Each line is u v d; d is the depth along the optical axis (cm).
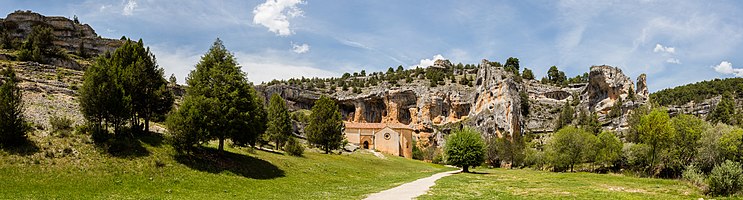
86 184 3161
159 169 3791
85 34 13562
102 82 4147
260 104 6988
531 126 19162
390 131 14388
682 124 7562
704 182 4025
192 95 4641
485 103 18512
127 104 4238
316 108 8962
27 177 3072
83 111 4088
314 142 8744
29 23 12350
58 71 8325
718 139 7000
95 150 3816
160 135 4891
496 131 17062
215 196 3195
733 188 3422
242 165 4691
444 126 18900
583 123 16362
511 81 18038
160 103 5050
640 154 8225
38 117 4628
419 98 19762
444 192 3481
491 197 3084
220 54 5022
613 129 15938
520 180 5219
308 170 5434
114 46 12444
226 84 4684
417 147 17388
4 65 7594
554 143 9894
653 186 4262
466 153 7719
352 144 13300
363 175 5903
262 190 3712
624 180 5291
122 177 3447
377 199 2945
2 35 10550
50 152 3519
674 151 7481
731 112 14862
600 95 18712
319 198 3053
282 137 8412
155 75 5034
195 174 3925
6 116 3491
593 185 4366
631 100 16238
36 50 9094
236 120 4572
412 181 4994
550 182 4828
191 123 4228
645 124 7725
